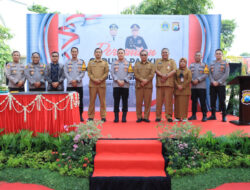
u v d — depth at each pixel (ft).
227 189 10.09
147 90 16.88
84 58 22.61
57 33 22.29
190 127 12.39
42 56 22.38
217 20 22.39
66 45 22.39
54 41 22.34
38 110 13.06
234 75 23.48
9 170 11.57
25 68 17.61
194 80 17.78
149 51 22.66
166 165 11.05
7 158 12.28
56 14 22.13
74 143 11.93
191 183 10.43
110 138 12.48
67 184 10.32
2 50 35.96
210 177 10.96
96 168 11.05
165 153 11.68
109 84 22.81
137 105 17.19
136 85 17.08
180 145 11.71
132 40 22.57
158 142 11.97
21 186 10.34
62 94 13.24
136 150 11.78
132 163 11.00
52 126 13.25
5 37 36.37
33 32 22.13
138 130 14.39
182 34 22.61
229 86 23.40
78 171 10.85
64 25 22.27
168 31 22.57
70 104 13.39
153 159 11.10
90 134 12.07
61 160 11.57
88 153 11.43
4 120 13.21
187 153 11.73
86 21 22.35
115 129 14.66
